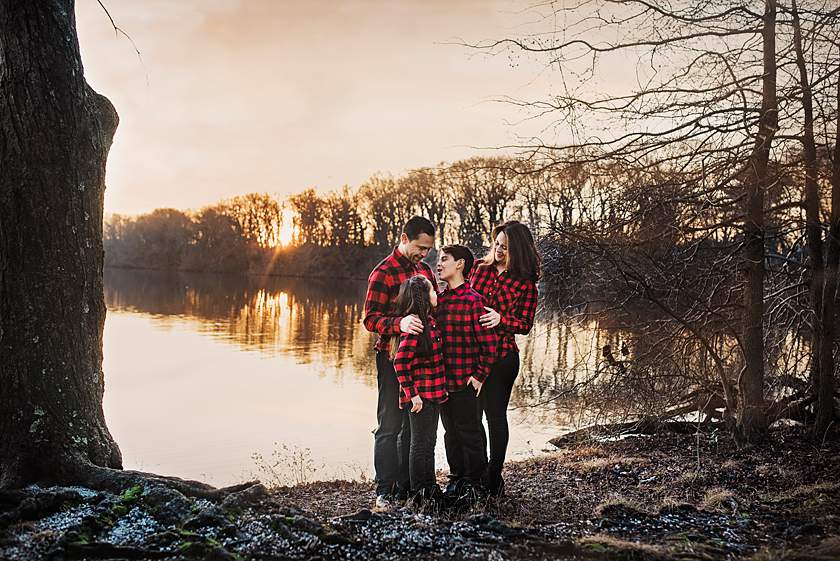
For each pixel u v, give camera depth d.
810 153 7.51
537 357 18.23
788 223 7.97
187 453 10.74
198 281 80.25
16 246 5.31
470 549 4.45
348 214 82.19
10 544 4.21
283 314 39.22
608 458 7.96
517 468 7.84
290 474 9.27
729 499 5.86
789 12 7.24
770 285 8.84
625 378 8.97
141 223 113.31
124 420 13.03
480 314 5.57
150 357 22.12
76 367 5.50
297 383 17.28
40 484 5.17
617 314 8.74
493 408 5.80
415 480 5.51
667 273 8.13
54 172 5.41
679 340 8.56
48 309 5.39
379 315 5.71
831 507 5.61
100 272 5.76
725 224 7.70
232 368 19.84
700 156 7.64
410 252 5.86
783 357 8.57
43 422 5.30
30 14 5.33
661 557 4.34
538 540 4.63
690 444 8.33
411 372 5.44
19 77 5.32
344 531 4.55
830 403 7.90
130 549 4.19
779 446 7.71
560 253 8.09
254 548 4.30
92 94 5.77
